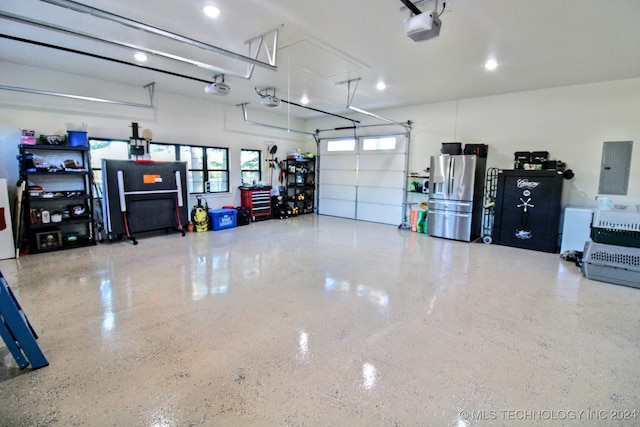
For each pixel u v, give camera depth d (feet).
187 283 12.48
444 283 12.90
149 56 14.51
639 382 6.91
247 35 12.02
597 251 13.52
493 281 13.21
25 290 11.48
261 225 26.23
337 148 31.17
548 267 15.35
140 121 20.63
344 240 20.81
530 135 19.98
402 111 25.99
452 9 9.70
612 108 17.31
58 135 17.13
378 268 14.82
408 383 6.78
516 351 8.04
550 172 18.08
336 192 31.65
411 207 26.11
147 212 20.25
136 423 5.62
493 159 21.54
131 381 6.72
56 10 10.32
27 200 15.97
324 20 10.68
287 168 31.30
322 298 11.21
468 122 22.52
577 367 7.41
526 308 10.59
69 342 8.15
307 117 32.17
